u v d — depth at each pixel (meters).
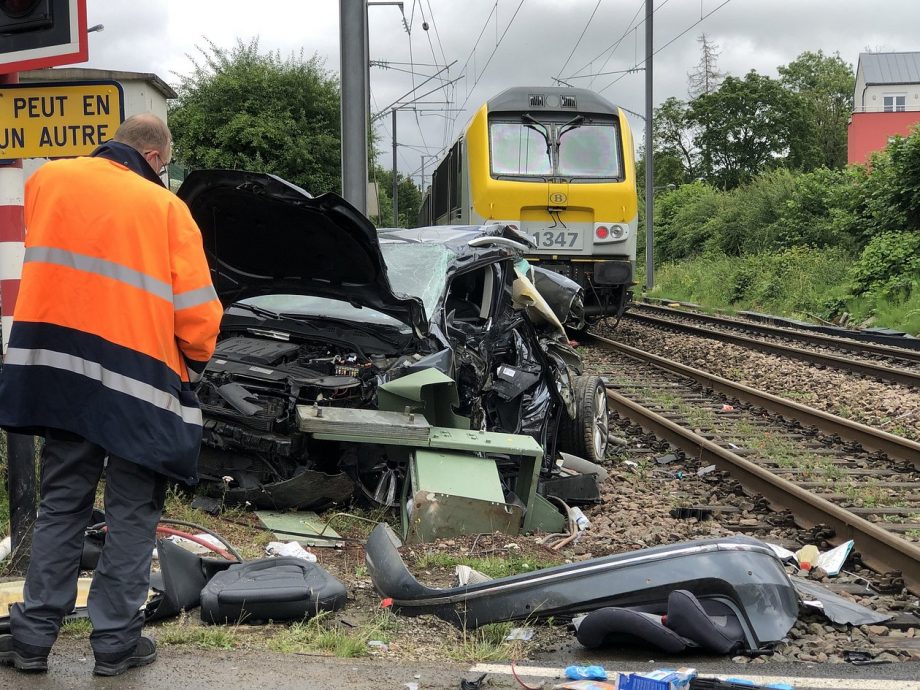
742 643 4.05
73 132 5.16
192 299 3.37
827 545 6.11
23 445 4.62
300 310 6.88
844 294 22.09
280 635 4.00
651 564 4.21
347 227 5.77
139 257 3.30
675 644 3.88
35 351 3.29
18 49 4.73
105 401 3.28
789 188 34.50
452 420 6.29
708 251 37.31
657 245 45.22
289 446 5.81
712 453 8.18
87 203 3.31
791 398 11.81
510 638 4.18
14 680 3.31
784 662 3.96
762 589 4.16
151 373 3.31
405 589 4.37
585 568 4.27
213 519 5.79
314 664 3.68
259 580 4.30
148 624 4.09
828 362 13.94
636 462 8.45
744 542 4.32
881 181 24.23
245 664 3.62
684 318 22.86
